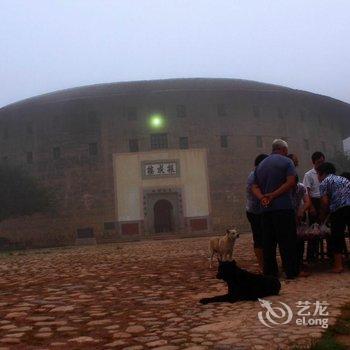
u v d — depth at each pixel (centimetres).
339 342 340
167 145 4162
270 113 4422
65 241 4125
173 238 3816
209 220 4056
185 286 693
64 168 4238
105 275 911
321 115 4891
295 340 350
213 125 4225
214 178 4131
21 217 4288
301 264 763
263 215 701
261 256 775
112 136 4188
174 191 4078
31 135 4406
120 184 4103
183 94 4212
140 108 4216
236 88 4141
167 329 417
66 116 4303
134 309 530
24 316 517
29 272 1093
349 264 773
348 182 725
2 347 385
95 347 375
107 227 4062
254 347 338
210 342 362
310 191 829
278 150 736
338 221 712
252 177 762
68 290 716
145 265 1096
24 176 4081
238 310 476
